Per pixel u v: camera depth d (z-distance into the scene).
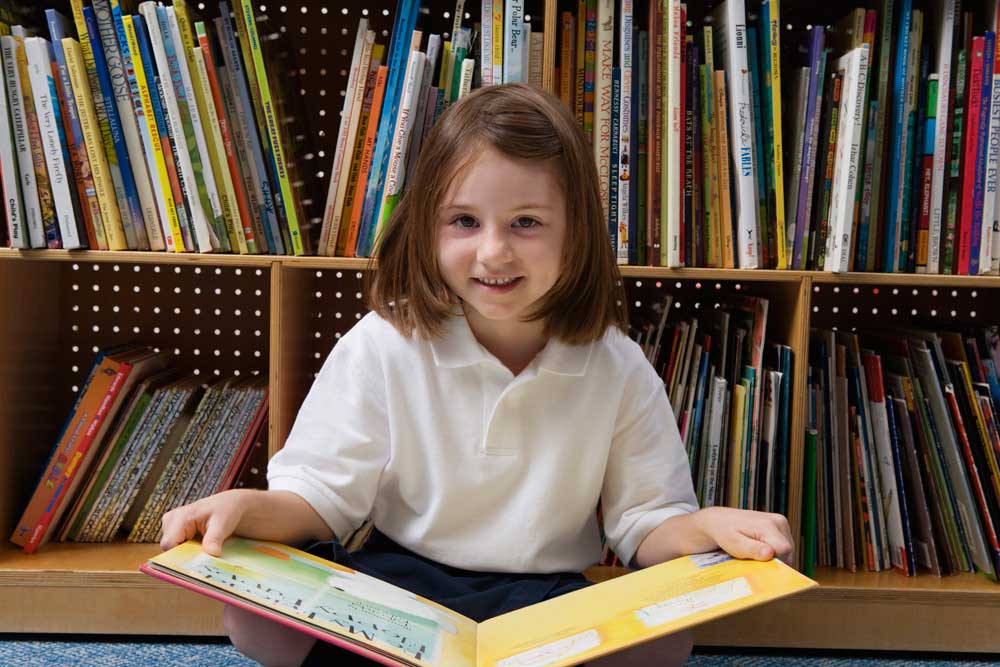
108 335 1.52
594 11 1.22
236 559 0.75
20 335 1.32
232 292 1.52
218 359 1.53
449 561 0.94
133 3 1.23
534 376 0.94
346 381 0.97
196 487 1.33
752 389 1.25
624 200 1.21
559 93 1.24
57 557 1.24
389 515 0.99
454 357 0.95
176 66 1.18
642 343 1.29
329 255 1.23
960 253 1.24
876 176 1.25
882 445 1.30
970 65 1.22
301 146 1.34
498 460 0.94
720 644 1.23
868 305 1.53
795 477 1.24
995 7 1.24
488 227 0.85
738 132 1.20
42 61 1.15
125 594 1.19
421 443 0.96
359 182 1.22
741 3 1.19
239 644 0.85
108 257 1.18
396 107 1.20
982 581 1.26
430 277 0.93
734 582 0.74
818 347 1.35
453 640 0.72
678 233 1.20
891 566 1.32
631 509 0.97
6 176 1.16
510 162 0.84
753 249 1.22
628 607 0.74
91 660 1.12
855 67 1.18
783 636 1.23
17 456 1.31
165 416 1.33
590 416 0.96
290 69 1.36
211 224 1.21
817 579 1.26
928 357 1.31
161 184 1.19
